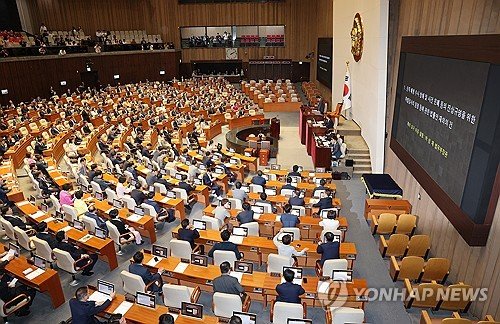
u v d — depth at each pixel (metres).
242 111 28.39
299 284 8.29
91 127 25.05
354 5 21.42
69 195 13.02
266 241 10.20
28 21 37.16
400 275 9.45
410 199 13.02
